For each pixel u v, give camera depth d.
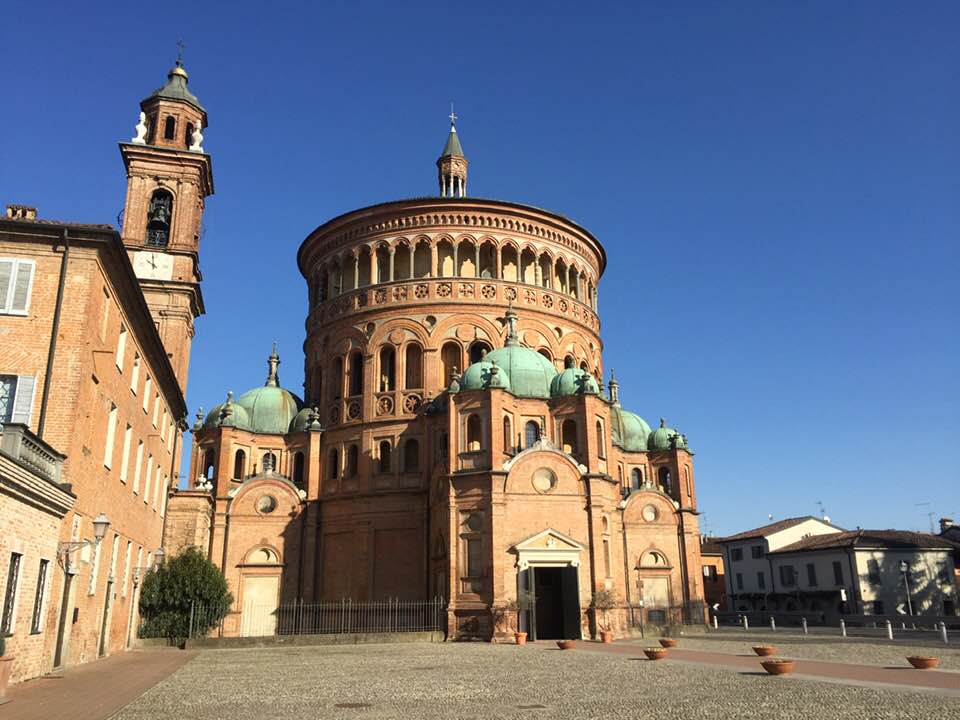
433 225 69.56
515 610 51.66
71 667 29.73
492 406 55.75
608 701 21.05
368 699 21.83
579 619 52.81
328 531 65.56
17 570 23.14
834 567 91.69
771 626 76.44
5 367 28.36
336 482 66.50
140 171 59.88
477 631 51.81
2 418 27.89
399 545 62.28
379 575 62.12
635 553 71.19
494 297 68.38
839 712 18.44
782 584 99.94
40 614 25.58
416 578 61.22
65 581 28.50
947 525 112.62
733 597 109.06
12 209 33.97
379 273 70.81
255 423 71.31
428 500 61.78
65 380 28.59
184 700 21.34
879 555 89.56
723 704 20.11
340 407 68.50
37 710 18.59
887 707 19.16
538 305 70.00
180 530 59.25
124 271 32.44
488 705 20.47
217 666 33.25
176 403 53.75
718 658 35.72
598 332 77.06
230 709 19.58
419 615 57.16
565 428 60.81
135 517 41.56
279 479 66.50
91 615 32.69
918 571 89.62
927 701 20.14
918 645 43.69
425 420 64.12
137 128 61.69
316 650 44.53
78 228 29.53
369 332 68.50
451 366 67.25
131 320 36.44
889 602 87.94
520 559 53.00
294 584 64.62
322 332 72.25
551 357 69.69
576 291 74.62
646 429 80.19
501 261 69.88
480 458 55.41
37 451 24.77
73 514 28.47
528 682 26.30
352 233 72.00
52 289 29.41
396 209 69.75
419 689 24.34
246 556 64.50
